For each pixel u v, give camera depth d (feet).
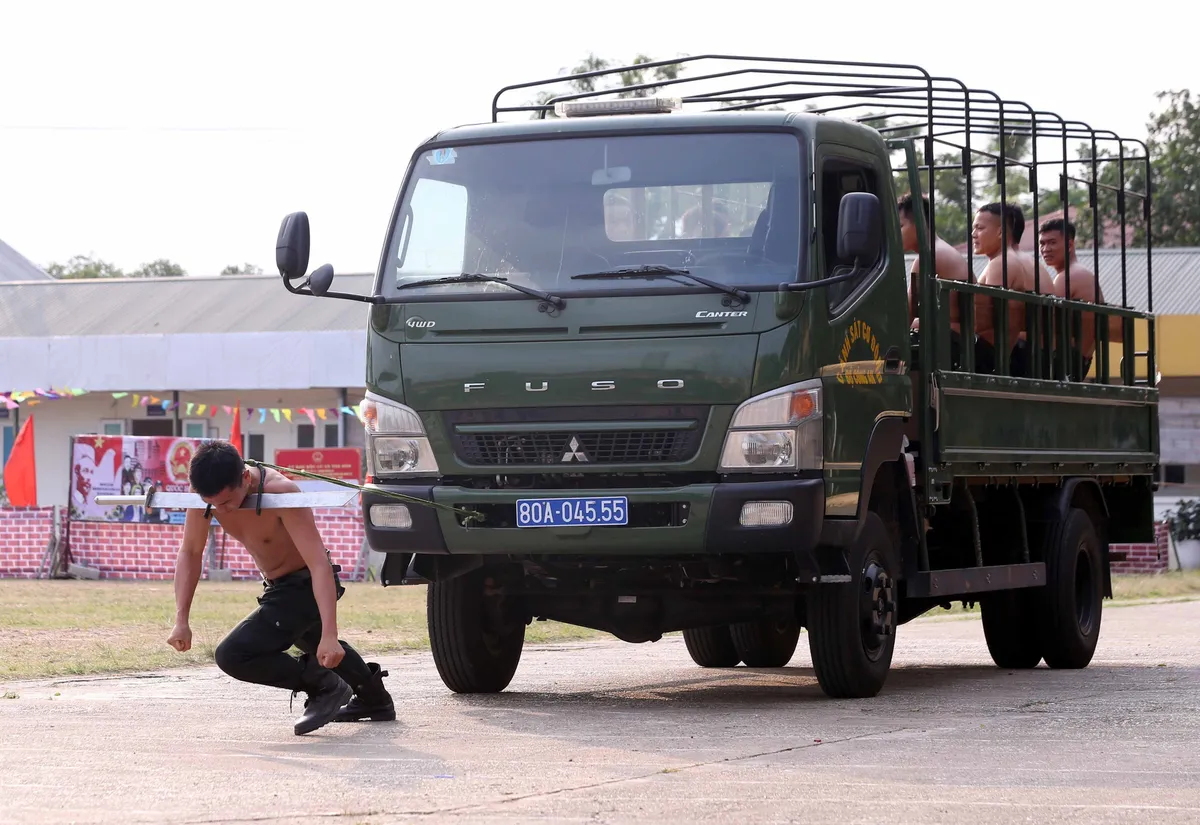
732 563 36.14
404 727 31.68
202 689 39.91
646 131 36.14
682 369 33.91
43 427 140.67
